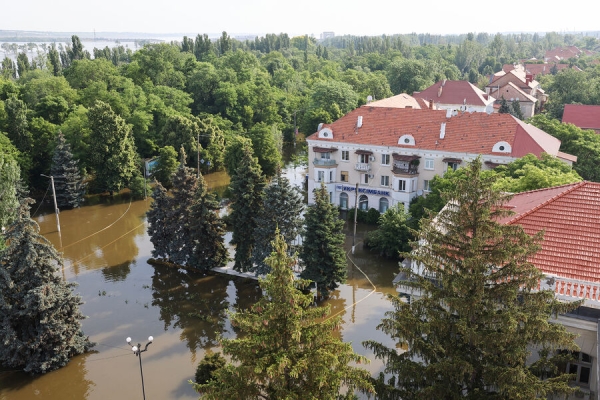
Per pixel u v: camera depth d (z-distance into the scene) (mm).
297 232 51469
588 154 71438
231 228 70438
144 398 33969
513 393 19156
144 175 87375
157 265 59344
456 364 20312
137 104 104312
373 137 74188
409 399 22328
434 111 73750
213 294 52344
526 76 163750
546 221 26672
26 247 37375
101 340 43969
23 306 37438
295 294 20312
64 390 37656
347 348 20797
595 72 170250
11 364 39125
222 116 123750
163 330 45656
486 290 21281
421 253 23031
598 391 19078
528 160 56375
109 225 73312
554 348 20469
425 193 71188
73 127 85688
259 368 18875
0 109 84000
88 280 55469
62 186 78438
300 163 108875
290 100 137500
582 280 22391
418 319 21797
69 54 165500
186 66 141875
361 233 69688
